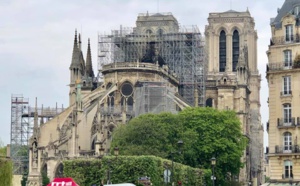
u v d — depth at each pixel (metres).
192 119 172.50
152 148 163.12
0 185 95.44
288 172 126.88
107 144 196.62
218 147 169.88
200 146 169.38
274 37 132.25
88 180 133.62
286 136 128.25
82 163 134.62
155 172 129.88
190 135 167.75
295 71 128.25
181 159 163.62
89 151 193.00
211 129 171.38
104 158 131.75
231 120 176.25
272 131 129.50
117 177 130.00
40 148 185.88
